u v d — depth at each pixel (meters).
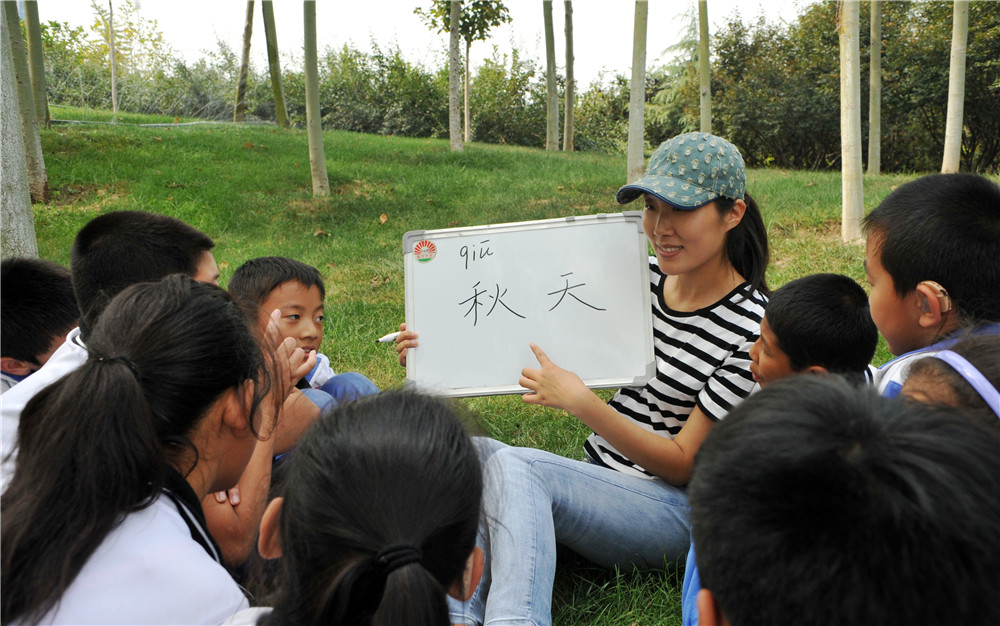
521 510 2.21
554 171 11.20
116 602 1.33
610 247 2.66
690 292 2.57
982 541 0.82
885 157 19.44
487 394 2.67
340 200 9.04
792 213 7.34
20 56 8.38
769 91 19.23
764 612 0.90
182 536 1.46
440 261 2.77
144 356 1.43
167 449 1.47
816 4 19.02
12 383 2.68
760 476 0.90
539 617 2.10
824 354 2.16
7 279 2.55
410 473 1.21
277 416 2.08
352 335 5.05
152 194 8.99
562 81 24.50
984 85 16.81
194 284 1.59
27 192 5.34
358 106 23.42
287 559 1.26
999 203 1.78
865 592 0.83
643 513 2.45
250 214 8.44
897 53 17.70
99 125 12.77
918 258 1.77
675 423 2.58
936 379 1.32
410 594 1.09
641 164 9.19
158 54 23.70
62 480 1.32
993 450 0.89
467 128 18.17
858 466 0.86
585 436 3.66
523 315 2.68
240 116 18.53
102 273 2.35
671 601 2.39
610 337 2.62
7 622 1.29
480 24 17.30
